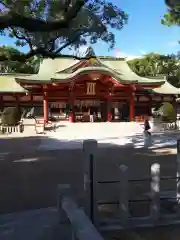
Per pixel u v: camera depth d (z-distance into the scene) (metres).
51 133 27.41
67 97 39.94
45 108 39.44
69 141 21.66
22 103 44.09
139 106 46.59
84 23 11.00
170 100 47.94
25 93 42.69
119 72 45.84
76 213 4.05
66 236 5.64
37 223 6.32
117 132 28.27
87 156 6.07
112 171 11.78
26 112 45.12
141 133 27.19
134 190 8.70
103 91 41.00
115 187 9.28
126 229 6.06
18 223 6.38
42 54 11.62
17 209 7.50
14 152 16.78
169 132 27.64
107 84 40.28
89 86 39.53
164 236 5.82
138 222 6.22
